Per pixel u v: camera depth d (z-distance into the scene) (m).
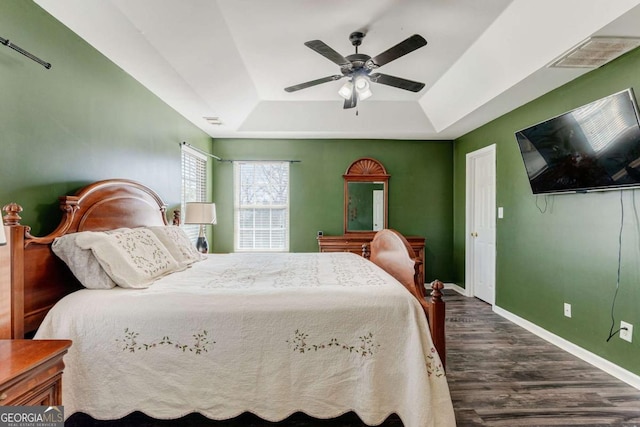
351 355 1.59
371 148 4.85
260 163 4.82
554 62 2.21
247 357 1.57
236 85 3.25
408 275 1.95
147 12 1.89
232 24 2.36
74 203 1.81
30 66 1.65
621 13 1.69
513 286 3.36
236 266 2.47
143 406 1.53
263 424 1.74
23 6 1.61
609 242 2.27
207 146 4.55
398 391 1.58
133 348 1.54
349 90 2.55
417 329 1.58
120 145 2.44
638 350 2.07
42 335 1.48
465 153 4.48
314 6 2.16
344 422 1.76
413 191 4.84
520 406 1.88
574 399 1.95
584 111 2.26
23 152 1.62
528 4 2.09
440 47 2.74
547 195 2.87
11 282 1.41
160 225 2.76
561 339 2.70
